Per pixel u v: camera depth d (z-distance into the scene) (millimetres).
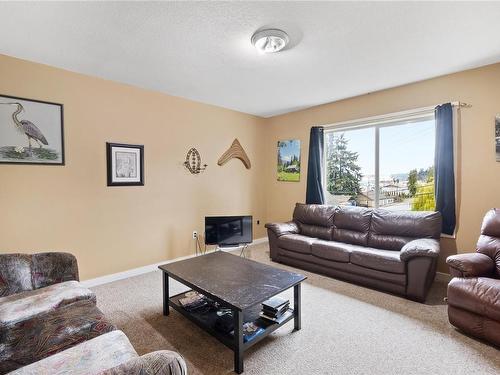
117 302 2648
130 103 3361
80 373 1049
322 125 4305
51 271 1972
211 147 4277
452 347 1918
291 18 1975
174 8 1854
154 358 882
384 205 3768
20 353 1269
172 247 3811
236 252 4375
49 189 2787
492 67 2803
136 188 3432
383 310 2469
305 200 4613
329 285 3039
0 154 2518
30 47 2393
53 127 2797
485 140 2867
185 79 3188
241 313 1690
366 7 1851
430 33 2189
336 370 1711
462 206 3029
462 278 2090
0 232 2529
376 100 3676
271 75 3068
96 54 2535
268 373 1691
